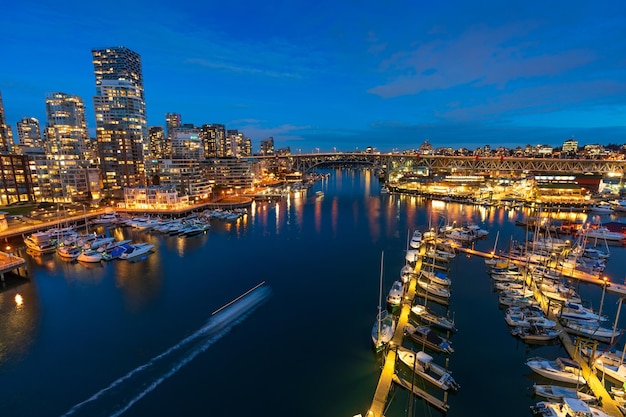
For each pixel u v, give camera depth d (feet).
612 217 453.17
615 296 213.25
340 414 122.62
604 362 140.26
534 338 163.02
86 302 209.87
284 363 150.41
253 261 286.46
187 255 304.30
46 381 139.54
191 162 650.02
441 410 121.90
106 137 618.03
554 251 294.46
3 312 198.18
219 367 148.05
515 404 126.11
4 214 370.32
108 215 446.19
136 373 144.46
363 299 212.84
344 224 431.43
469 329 176.04
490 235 364.79
